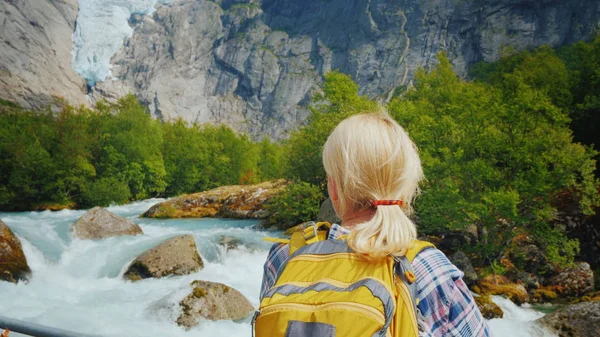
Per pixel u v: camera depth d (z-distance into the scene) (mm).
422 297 1331
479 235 21656
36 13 186125
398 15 179750
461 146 21984
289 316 1215
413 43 173375
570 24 143000
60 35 196875
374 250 1305
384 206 1418
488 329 1409
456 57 161375
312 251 1406
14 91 157125
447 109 27922
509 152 20516
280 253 1557
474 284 17891
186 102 198250
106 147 58750
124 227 20188
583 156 19719
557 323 12414
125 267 16328
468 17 163875
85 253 17359
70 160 54219
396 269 1333
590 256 21203
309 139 34031
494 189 20219
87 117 65000
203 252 19547
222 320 11773
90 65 198750
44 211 47594
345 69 185500
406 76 170000
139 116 64688
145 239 19562
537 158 19734
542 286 18391
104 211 20422
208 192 38969
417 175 1516
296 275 1350
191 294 11969
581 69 38094
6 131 56406
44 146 56312
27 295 13609
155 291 14461
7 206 51125
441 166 20797
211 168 74062
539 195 20422
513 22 151875
